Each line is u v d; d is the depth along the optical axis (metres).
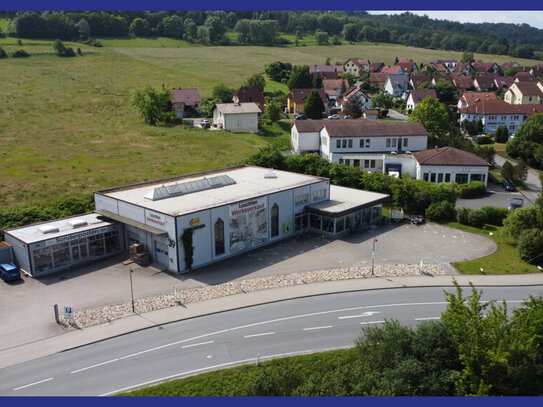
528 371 24.02
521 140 88.00
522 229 47.03
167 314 34.88
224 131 102.69
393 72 187.12
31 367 28.83
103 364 29.12
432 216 56.50
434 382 24.19
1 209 56.00
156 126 105.25
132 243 47.06
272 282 40.12
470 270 42.81
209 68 176.88
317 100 117.31
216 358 29.66
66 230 44.59
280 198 49.97
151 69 164.12
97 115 109.81
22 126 96.56
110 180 69.00
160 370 28.47
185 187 49.81
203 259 43.84
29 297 37.78
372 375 24.12
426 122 93.00
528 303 27.75
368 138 78.12
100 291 38.72
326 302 36.84
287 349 30.55
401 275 41.59
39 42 183.00
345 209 51.75
